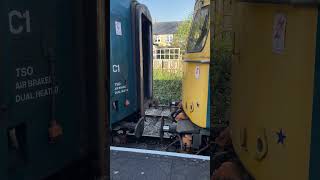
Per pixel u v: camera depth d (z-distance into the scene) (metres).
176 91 11.93
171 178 3.90
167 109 9.69
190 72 5.45
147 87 8.08
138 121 6.42
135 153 4.71
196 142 5.14
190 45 5.62
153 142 6.62
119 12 5.93
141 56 6.63
